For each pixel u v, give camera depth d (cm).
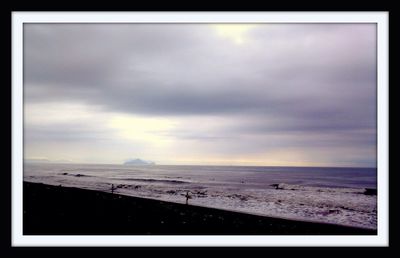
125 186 2953
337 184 3669
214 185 3366
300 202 2048
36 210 1193
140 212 1255
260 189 2934
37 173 4803
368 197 2362
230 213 1355
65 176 4291
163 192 2506
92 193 1755
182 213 1290
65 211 1197
